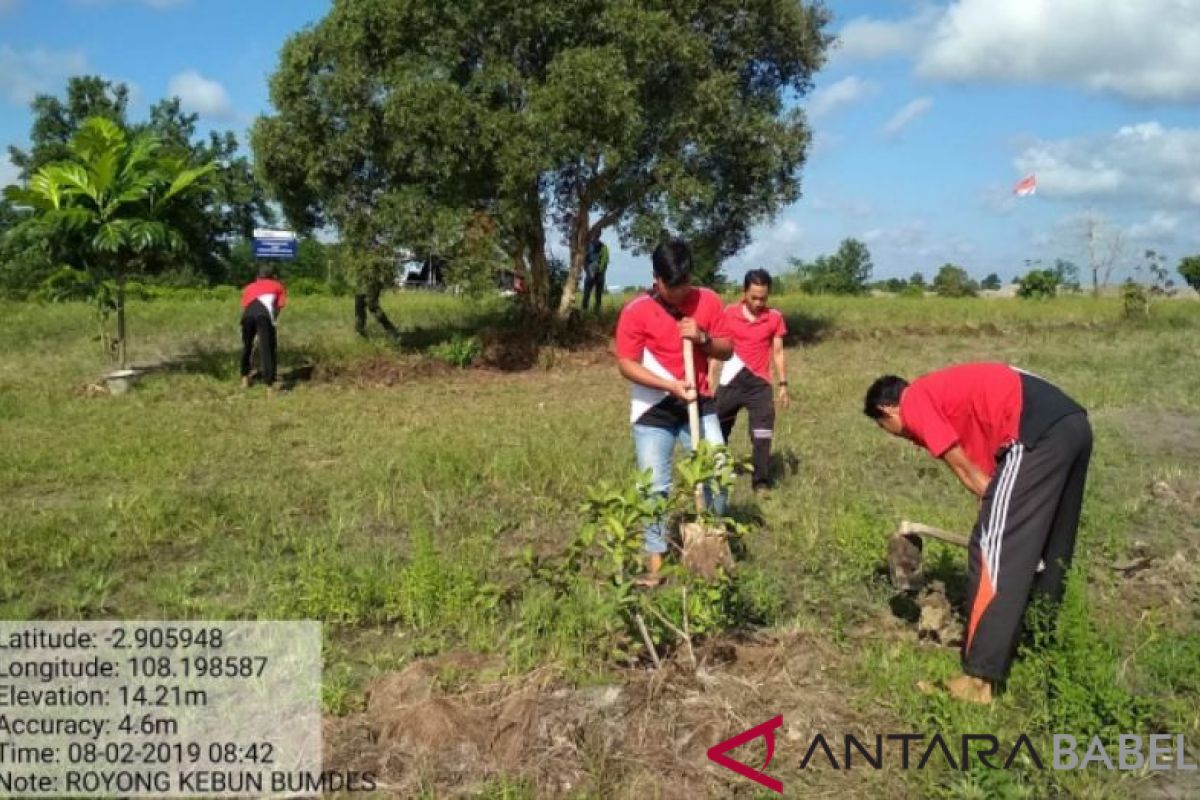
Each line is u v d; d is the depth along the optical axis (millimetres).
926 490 7766
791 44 17344
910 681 4176
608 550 4320
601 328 19250
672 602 4527
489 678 4129
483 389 13648
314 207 16516
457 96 14352
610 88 14359
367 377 14430
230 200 14930
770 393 7449
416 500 7270
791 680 4180
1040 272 32062
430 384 14078
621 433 9891
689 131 16078
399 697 4023
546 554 6109
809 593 5367
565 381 14570
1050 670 4035
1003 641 3957
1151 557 5875
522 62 15523
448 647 4676
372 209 15664
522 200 15273
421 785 3494
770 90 17969
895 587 5242
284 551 6254
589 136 14727
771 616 4969
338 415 11203
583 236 17688
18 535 6258
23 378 13672
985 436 4281
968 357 16781
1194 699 4043
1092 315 23516
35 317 20328
